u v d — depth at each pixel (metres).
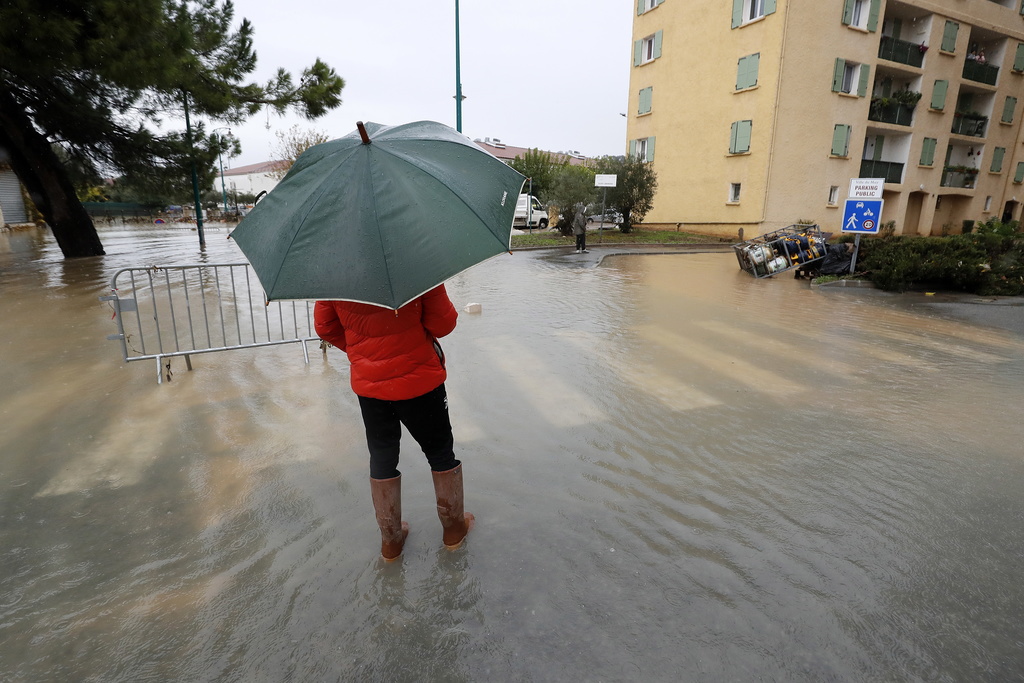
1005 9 28.19
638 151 30.77
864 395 4.95
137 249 19.80
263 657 2.12
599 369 5.61
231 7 17.89
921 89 26.80
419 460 3.71
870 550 2.73
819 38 23.16
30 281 11.40
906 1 24.84
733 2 24.02
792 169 24.08
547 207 24.56
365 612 2.34
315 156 2.29
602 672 2.02
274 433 4.07
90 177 18.52
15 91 14.40
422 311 2.39
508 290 10.65
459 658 2.09
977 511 3.08
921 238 12.31
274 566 2.63
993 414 4.52
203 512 3.06
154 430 4.11
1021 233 15.66
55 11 10.44
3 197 30.97
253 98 18.36
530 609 2.34
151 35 12.02
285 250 2.02
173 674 2.04
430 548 2.77
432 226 2.05
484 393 4.88
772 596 2.41
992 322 8.22
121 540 2.81
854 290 11.19
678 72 27.34
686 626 2.24
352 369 2.44
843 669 2.03
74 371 5.46
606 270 14.18
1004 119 30.52
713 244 23.33
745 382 5.28
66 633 2.22
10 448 3.80
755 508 3.10
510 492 3.27
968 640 2.17
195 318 7.91
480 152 2.45
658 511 3.07
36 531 2.88
